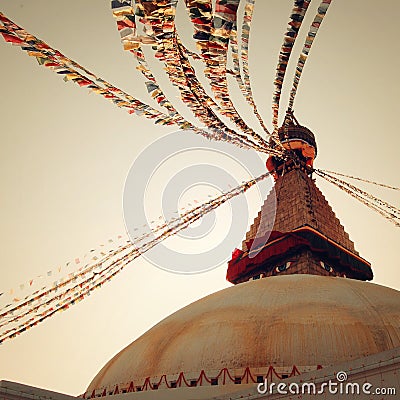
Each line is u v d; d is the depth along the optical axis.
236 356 15.37
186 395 14.88
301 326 15.73
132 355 17.73
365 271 24.64
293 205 24.16
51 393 13.40
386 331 15.45
